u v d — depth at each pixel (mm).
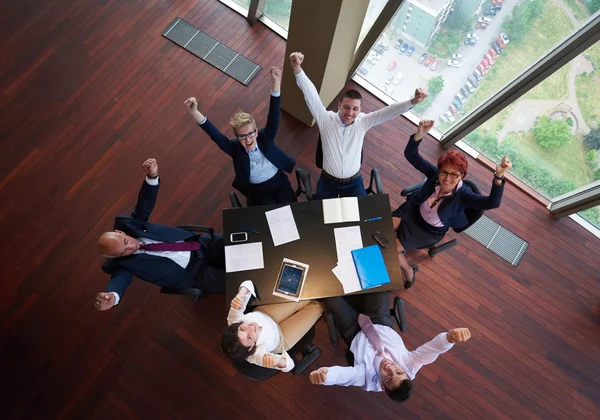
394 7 2867
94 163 3596
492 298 3387
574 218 3658
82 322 3156
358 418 3021
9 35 3908
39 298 3203
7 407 2947
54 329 3133
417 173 3748
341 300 2482
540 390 3148
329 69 3123
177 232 2539
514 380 3164
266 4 3961
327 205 2521
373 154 3783
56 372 3033
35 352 3074
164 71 3914
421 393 3094
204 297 3166
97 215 3453
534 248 3557
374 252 2436
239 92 3900
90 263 3320
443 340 2080
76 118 3711
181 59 3969
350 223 2494
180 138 3715
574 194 3488
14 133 3631
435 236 2781
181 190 3564
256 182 2871
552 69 2631
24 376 3018
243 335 2010
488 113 3197
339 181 2902
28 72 3812
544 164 3455
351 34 3014
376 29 3152
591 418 3096
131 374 3051
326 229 2477
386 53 3500
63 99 3756
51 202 3463
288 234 2457
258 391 3055
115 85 3836
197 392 3031
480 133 3592
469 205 2529
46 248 3334
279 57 4039
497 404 3100
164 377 3057
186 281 2531
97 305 2170
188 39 4027
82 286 3254
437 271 3439
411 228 2807
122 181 3564
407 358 2234
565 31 2500
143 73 3891
